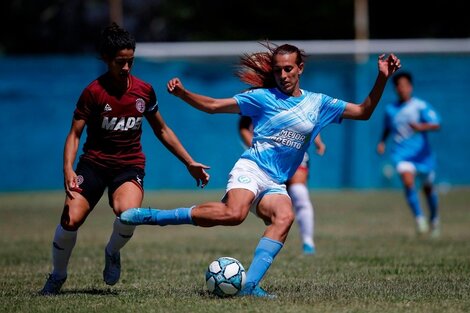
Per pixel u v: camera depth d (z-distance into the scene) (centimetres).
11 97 8375
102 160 2483
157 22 11344
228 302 2259
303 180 3962
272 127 2472
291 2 10600
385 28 11019
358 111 2512
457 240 4450
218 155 8450
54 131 8438
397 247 4072
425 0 10819
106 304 2280
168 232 5122
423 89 8469
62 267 2542
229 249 4047
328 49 8350
